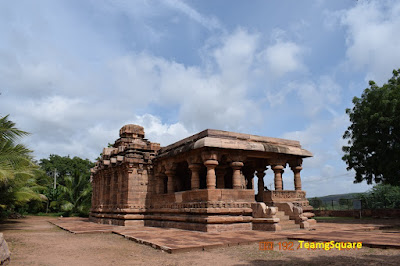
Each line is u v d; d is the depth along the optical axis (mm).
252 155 16188
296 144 18469
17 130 14695
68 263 7809
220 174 18094
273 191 16312
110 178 23000
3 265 7348
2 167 14312
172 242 10289
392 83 22469
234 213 14531
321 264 7016
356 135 22562
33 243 11539
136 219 19016
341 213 27844
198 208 14602
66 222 24281
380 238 10266
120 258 8391
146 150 20719
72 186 39250
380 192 31047
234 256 8273
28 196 22578
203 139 14734
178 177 22375
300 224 14602
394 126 20047
